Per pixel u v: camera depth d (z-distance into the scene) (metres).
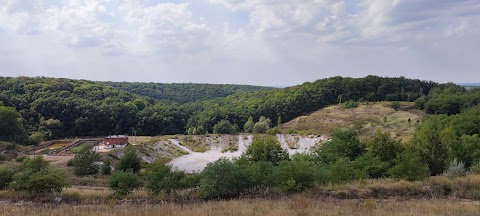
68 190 25.00
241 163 25.02
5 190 24.11
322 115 120.31
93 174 48.28
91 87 138.25
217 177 20.14
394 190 19.53
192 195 21.19
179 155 85.62
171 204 16.56
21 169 43.12
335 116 116.69
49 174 24.11
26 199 22.09
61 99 115.00
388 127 89.00
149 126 123.62
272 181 21.16
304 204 15.19
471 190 18.70
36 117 107.69
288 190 20.23
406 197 18.62
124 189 22.91
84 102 118.44
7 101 106.06
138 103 133.62
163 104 145.75
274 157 34.84
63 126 110.31
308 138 99.62
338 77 143.75
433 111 105.69
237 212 13.32
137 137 111.88
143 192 23.25
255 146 35.94
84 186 34.28
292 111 130.88
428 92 133.00
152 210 14.41
